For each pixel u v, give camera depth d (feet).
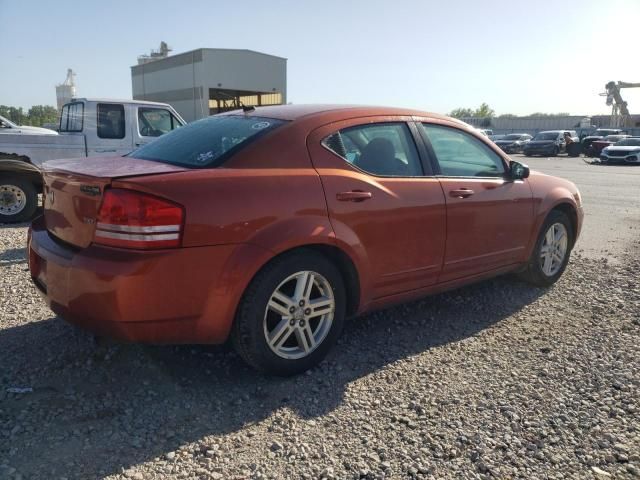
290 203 10.50
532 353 12.59
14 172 27.48
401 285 12.78
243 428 9.37
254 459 8.55
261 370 10.76
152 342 9.64
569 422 9.74
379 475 8.22
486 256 14.75
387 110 13.17
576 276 18.92
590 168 81.20
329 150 11.57
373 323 14.30
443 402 10.34
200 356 11.96
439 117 14.29
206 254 9.55
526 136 135.64
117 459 8.44
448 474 8.30
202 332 9.91
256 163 10.59
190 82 131.23
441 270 13.55
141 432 9.16
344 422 9.62
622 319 14.79
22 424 9.23
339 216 11.18
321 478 8.14
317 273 11.03
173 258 9.26
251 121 11.98
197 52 126.41
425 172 13.25
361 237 11.59
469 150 14.75
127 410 9.80
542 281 17.26
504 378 11.35
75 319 9.80
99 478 8.01
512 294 16.81
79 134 31.65
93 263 9.19
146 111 33.45
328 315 11.44
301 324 11.04
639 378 11.38
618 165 88.84
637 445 9.13
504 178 15.44
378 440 9.11
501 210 14.84
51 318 13.76
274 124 11.48
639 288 17.52
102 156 13.03
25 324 13.38
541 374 11.55
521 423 9.69
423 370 11.66
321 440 9.08
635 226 29.94
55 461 8.32
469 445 9.02
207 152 11.03
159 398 10.25
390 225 12.09
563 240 17.65
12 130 36.45
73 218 10.15
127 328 9.29
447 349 12.77
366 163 12.14
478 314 15.10
